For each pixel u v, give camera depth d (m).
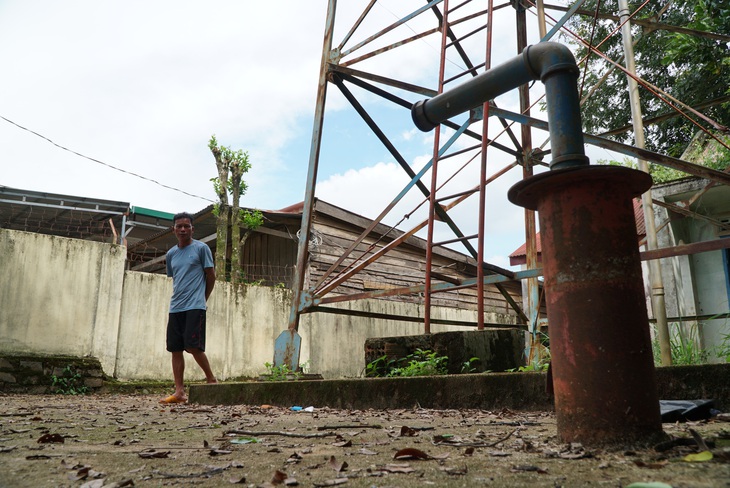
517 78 1.96
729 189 7.32
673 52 6.42
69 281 8.49
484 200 5.04
